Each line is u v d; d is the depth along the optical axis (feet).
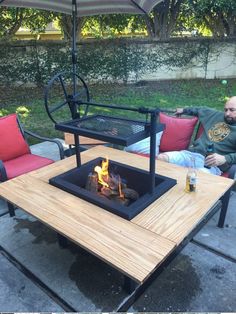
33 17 23.86
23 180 7.12
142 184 7.09
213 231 7.49
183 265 6.42
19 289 5.92
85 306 5.51
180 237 5.02
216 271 6.27
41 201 6.18
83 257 6.69
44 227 7.72
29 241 7.22
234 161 8.11
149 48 24.41
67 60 22.95
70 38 24.81
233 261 6.53
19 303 5.62
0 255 6.83
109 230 5.22
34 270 6.34
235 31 26.71
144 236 5.04
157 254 4.63
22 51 21.93
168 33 26.35
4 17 22.86
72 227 5.32
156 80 25.85
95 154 8.70
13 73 22.24
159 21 25.71
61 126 6.66
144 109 5.76
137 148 9.55
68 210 5.85
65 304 5.59
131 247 4.79
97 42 23.20
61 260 6.61
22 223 7.88
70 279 6.10
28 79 22.85
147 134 5.97
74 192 6.40
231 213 8.21
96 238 5.02
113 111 17.88
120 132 6.05
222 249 6.86
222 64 26.27
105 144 10.23
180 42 24.77
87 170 7.55
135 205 5.80
